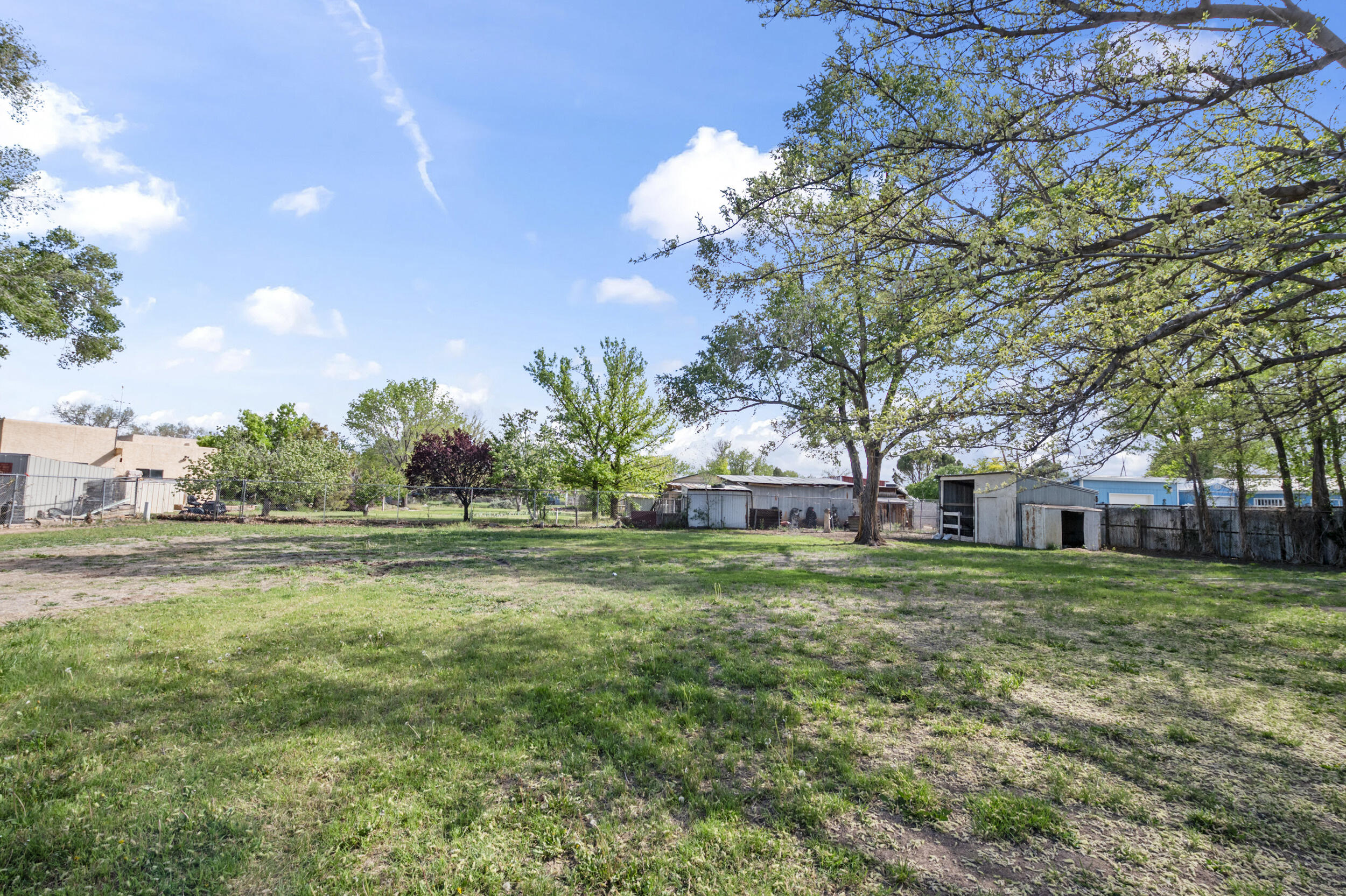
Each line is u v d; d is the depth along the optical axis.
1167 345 4.93
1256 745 4.11
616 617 7.85
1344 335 6.58
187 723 4.13
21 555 13.45
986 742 4.13
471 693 4.82
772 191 5.70
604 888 2.56
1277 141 5.27
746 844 2.86
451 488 32.66
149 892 2.44
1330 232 4.89
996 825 3.04
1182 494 37.44
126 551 14.94
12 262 17.89
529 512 32.66
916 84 5.13
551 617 7.81
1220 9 4.14
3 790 3.17
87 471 29.11
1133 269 4.63
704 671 5.52
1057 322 5.05
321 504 37.88
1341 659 6.32
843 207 5.66
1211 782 3.58
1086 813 3.23
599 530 29.31
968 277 4.86
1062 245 4.48
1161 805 3.32
